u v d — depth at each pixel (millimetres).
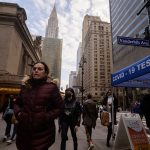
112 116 6953
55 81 2920
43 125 2295
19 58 42031
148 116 4918
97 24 125688
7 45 34969
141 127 5195
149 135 7918
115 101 7207
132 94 48094
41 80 2535
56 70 153875
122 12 65500
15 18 36250
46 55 155625
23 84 2535
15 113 2342
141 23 48688
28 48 51031
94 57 118562
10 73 34312
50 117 2326
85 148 6172
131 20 56406
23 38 44344
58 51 159375
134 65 5605
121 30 64938
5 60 33812
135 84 7684
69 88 5258
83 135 9180
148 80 7539
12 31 36125
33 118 2225
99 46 121625
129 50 54688
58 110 2498
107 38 124812
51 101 2484
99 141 7445
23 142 2227
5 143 6688
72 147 6223
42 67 2592
